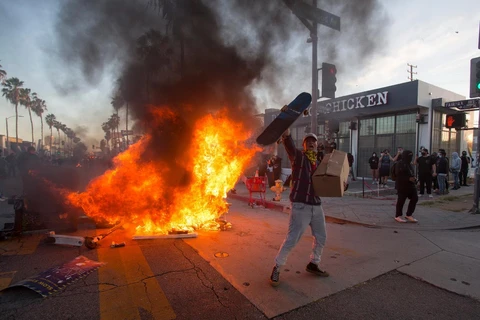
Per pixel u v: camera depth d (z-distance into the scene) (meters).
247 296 2.96
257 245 4.57
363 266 3.79
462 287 3.24
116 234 5.04
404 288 3.21
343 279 3.40
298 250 4.37
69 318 2.54
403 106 13.17
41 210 5.12
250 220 6.45
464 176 12.90
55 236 4.46
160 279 3.33
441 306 2.85
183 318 2.58
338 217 6.56
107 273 3.47
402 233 5.42
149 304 2.79
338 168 3.07
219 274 3.48
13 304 2.76
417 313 2.72
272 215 7.06
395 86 13.38
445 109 13.76
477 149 7.06
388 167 11.97
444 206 7.91
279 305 2.80
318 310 2.74
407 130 14.01
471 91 7.18
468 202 8.54
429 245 4.70
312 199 3.21
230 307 2.76
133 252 4.19
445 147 14.39
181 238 4.87
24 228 5.04
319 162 3.51
